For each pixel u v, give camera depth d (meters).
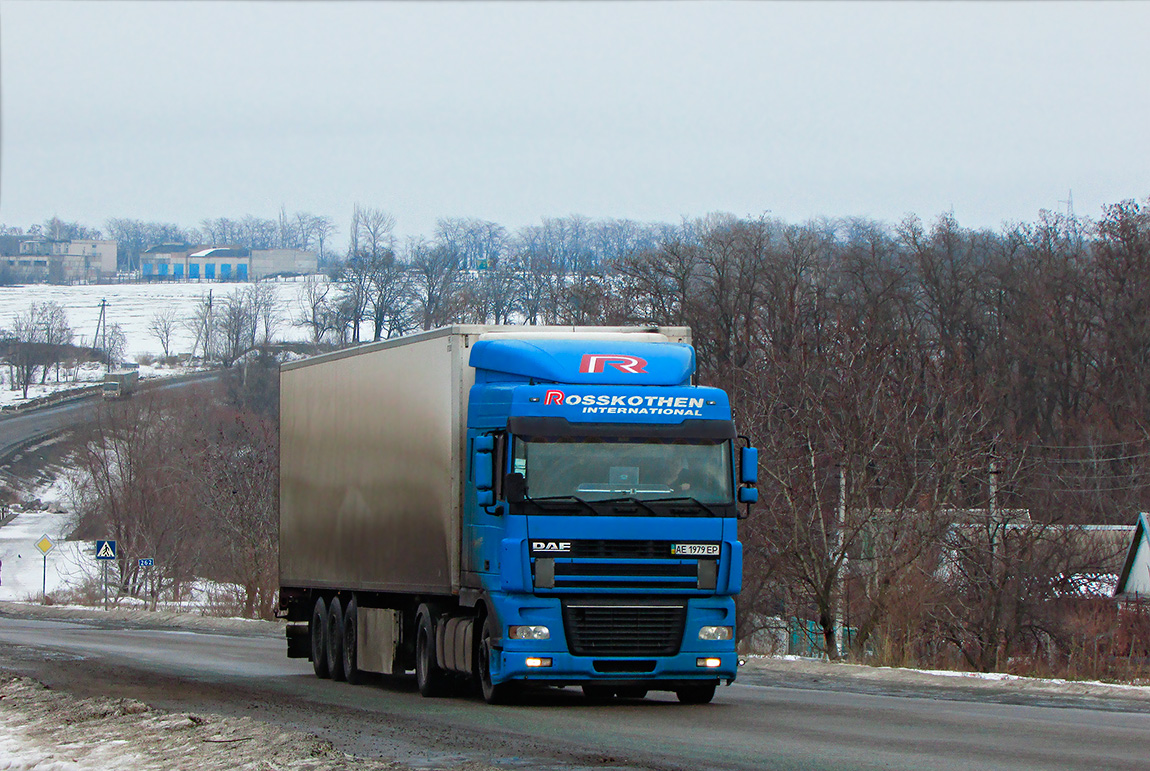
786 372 94.25
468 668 45.47
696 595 43.84
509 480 42.59
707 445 44.34
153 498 188.25
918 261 184.75
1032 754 31.70
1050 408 166.75
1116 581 109.56
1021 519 93.50
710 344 170.25
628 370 44.56
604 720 40.12
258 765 29.80
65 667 65.81
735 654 44.09
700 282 182.12
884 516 87.31
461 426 46.81
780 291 168.25
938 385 93.12
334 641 58.22
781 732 36.75
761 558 96.19
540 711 42.97
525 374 44.41
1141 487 135.25
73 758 32.59
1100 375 166.50
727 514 44.06
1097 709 43.44
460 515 46.62
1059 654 91.62
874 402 88.81
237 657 74.44
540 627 42.66
